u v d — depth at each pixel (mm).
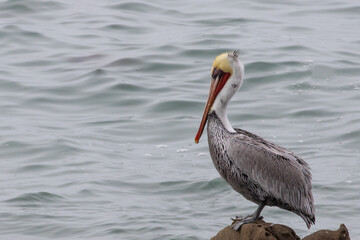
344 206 13266
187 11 28500
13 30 25188
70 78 21109
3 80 20812
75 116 18734
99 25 26422
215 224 12695
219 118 10047
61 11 28141
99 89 20297
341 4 29781
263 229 8672
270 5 29625
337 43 24359
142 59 22562
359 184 14117
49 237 12156
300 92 19984
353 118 17922
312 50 23391
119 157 16078
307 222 9523
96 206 13461
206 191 14281
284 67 21656
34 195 13867
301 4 29938
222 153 9852
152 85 20547
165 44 23922
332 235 8758
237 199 13859
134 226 12477
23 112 18859
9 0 28188
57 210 13250
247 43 24000
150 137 17375
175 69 21859
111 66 22016
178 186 14500
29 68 22000
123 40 24703
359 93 19719
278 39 24609
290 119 18156
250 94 20016
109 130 17734
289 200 9562
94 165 15539
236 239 9039
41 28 25797
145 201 13750
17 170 15312
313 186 14125
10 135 17109
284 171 9539
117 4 29328
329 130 17297
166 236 12062
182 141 17141
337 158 15578
